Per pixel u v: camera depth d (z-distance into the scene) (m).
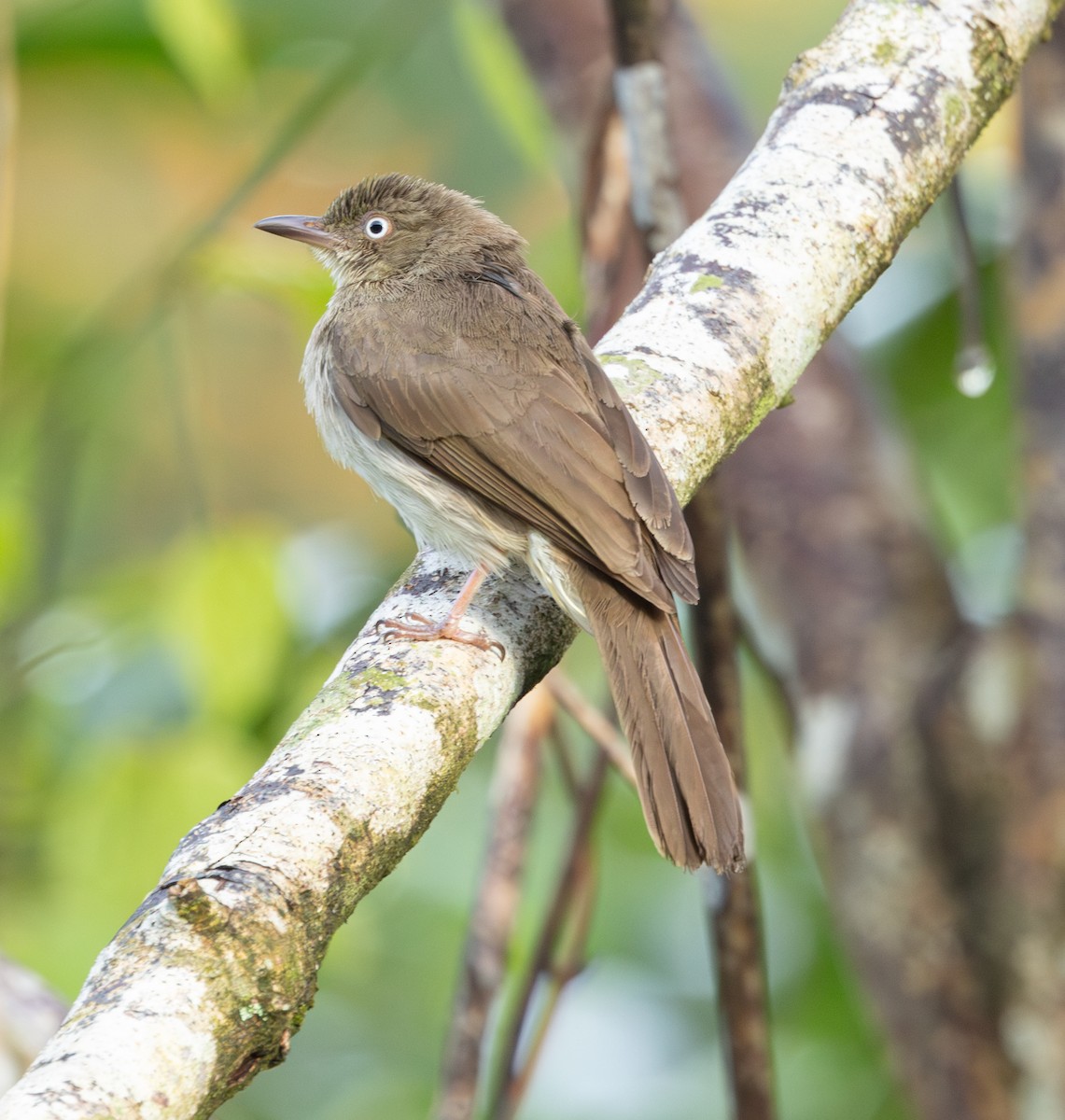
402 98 15.42
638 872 13.95
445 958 13.76
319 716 6.95
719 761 7.81
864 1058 13.09
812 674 10.92
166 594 11.62
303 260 11.47
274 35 13.80
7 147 11.07
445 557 9.21
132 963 5.49
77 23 13.07
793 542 11.10
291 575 12.23
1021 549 10.38
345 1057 13.67
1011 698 10.27
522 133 12.82
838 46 9.30
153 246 16.64
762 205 8.80
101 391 12.62
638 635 8.15
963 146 9.20
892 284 13.92
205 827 6.12
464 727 7.12
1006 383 13.90
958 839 10.42
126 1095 5.14
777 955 13.59
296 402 17.33
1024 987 10.17
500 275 9.96
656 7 12.34
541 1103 13.48
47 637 12.26
